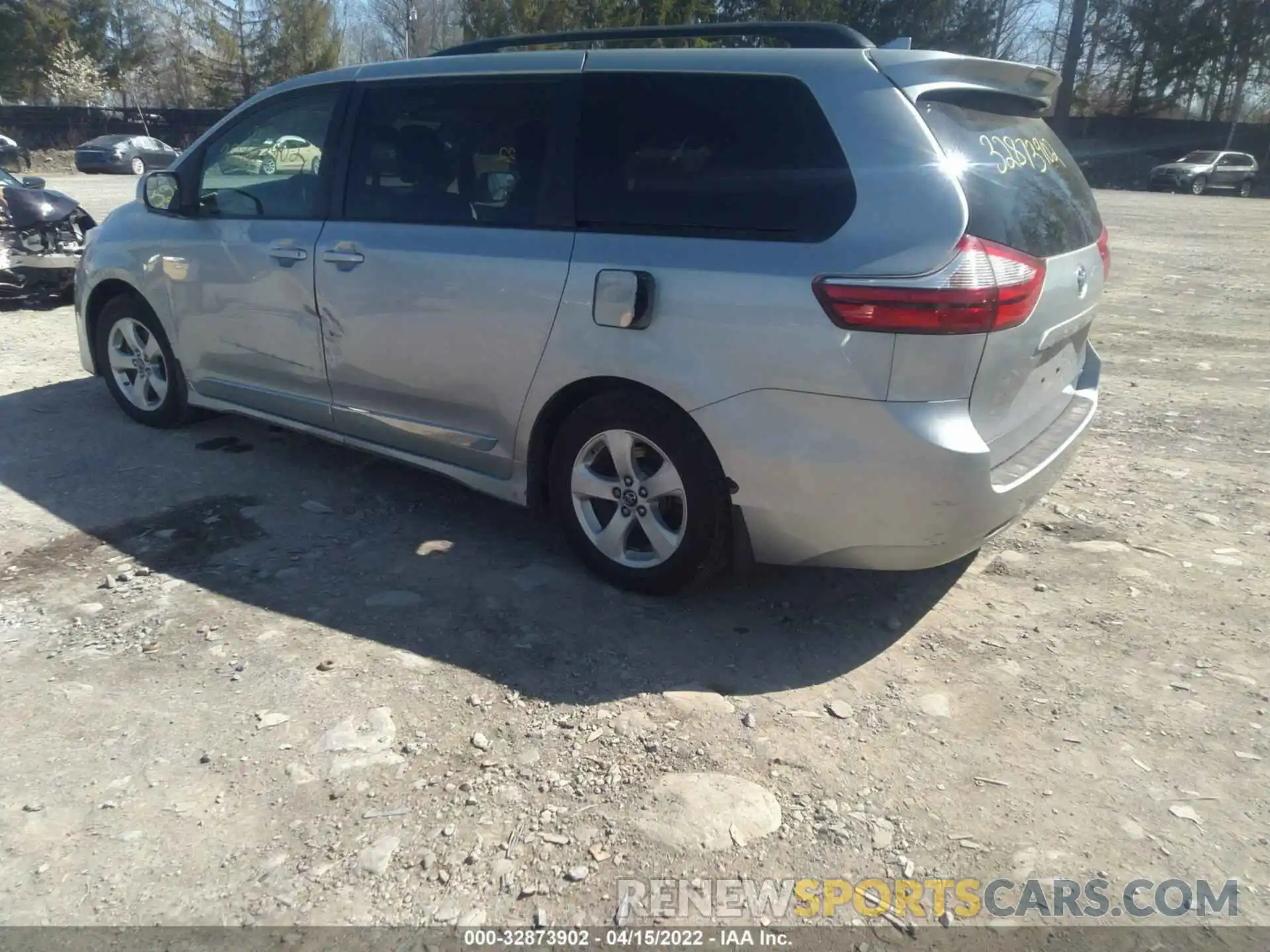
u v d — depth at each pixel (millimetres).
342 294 4180
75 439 5301
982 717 3043
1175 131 43344
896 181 3002
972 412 3059
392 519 4391
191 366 5062
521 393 3719
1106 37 47062
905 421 2973
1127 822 2596
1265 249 15508
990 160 3219
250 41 49375
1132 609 3721
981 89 3342
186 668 3186
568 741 2869
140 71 53531
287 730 2891
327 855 2428
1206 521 4535
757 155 3232
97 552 3982
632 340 3359
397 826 2521
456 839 2482
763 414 3146
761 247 3152
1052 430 3686
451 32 58406
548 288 3545
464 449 4008
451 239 3842
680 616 3604
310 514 4418
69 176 30125
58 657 3234
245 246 4562
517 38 4086
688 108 3381
